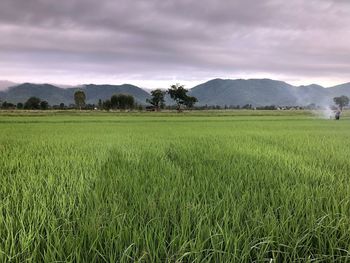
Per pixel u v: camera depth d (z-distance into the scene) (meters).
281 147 11.94
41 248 3.28
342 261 3.14
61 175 6.34
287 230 3.52
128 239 3.36
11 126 27.50
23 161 8.19
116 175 6.33
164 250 3.12
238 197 4.72
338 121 42.06
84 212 4.12
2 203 4.52
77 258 2.91
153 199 4.37
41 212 4.07
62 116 56.03
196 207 4.10
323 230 3.62
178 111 97.50
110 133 19.23
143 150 10.66
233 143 13.05
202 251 3.05
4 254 2.99
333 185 5.65
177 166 7.41
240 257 3.00
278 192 5.09
